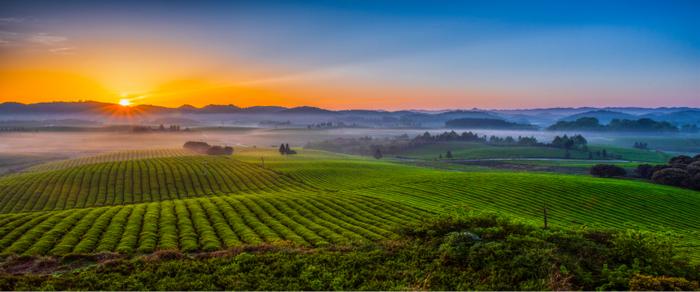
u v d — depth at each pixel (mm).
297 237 57594
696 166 156000
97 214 73312
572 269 33438
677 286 29828
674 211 107188
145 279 34031
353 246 43875
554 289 30453
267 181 156000
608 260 35000
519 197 117625
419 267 36531
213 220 70688
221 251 42688
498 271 34250
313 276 35031
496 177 148875
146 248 49406
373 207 89000
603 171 173375
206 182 152875
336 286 32844
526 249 36344
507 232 40844
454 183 138500
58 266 39906
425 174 163500
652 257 34625
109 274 34750
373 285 33062
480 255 36531
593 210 106188
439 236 42469
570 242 37812
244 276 34594
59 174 158250
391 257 38938
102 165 181000
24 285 31719
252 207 84000
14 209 113438
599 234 40125
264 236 59438
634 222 96750
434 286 32656
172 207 82188
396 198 109938
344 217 77625
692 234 86188
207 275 34781
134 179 153000
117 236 57031
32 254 47688
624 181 146250
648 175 165750
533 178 145875
